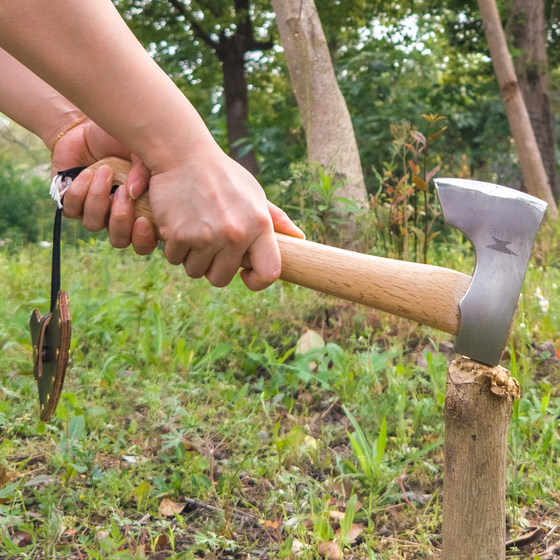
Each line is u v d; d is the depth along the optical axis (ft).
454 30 41.34
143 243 4.04
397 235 11.48
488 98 34.78
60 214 4.21
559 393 8.69
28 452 7.00
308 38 14.12
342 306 10.71
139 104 3.37
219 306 11.35
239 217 3.59
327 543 5.34
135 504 6.20
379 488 6.27
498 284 3.64
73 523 5.48
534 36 31.71
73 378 8.67
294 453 6.86
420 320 3.91
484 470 3.88
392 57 31.32
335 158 13.82
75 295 11.44
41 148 40.11
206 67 43.24
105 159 4.15
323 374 8.59
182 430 7.00
